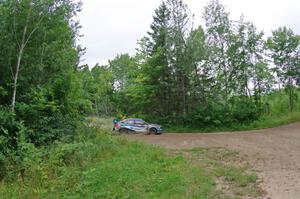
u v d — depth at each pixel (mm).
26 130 11812
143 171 9664
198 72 33812
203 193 7812
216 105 33781
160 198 7434
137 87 35031
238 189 8234
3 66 12688
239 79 34656
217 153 14031
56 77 14359
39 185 8336
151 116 34656
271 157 12523
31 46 13492
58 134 13102
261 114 33844
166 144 18359
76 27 15469
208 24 34562
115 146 13445
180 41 32969
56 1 13781
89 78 18484
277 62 35344
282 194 7699
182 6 33031
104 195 7602
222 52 34469
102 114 54781
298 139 18016
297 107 36812
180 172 9633
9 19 12742
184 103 33281
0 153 9891
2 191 8227
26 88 13258
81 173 9062
